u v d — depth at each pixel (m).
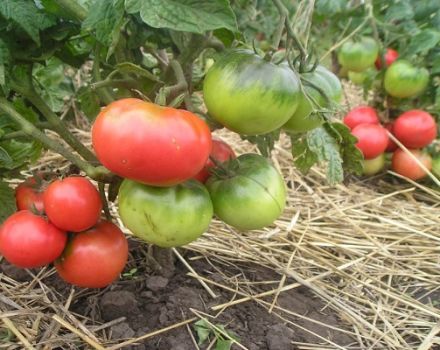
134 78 0.50
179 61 0.46
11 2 0.41
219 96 0.37
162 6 0.35
